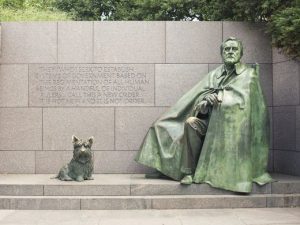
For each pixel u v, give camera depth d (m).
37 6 14.05
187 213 5.95
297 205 6.36
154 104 8.02
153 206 6.23
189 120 6.52
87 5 18.86
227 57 6.82
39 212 6.03
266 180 6.50
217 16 9.48
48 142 7.97
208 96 6.57
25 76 7.99
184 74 8.05
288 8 7.05
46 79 8.00
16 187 6.39
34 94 7.98
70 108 7.98
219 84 6.91
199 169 6.48
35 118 7.97
